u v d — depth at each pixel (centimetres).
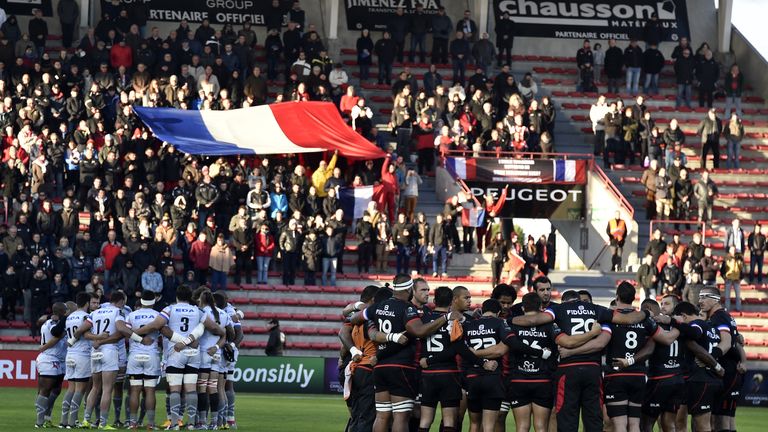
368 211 6750
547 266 6825
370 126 7412
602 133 7981
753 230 7488
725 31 9262
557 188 7419
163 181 6700
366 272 6788
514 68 8981
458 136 7475
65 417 3616
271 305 6494
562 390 2736
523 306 2775
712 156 8025
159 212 6338
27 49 7469
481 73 7838
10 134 6812
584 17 9350
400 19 8462
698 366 3031
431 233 6694
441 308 2773
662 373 2948
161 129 6869
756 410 5600
